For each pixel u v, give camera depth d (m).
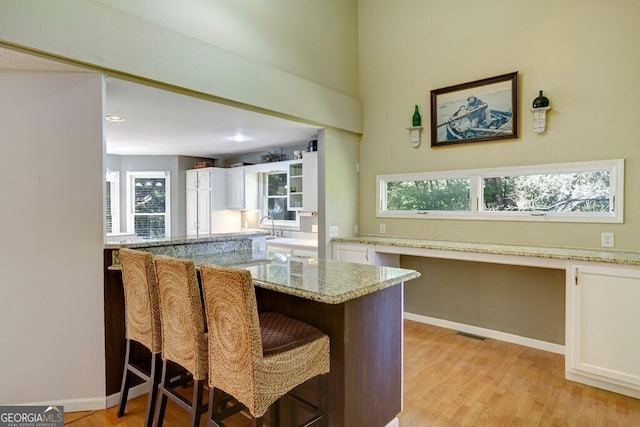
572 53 3.10
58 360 2.30
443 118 3.84
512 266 3.52
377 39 4.34
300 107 3.61
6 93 2.17
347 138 4.34
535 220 3.30
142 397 2.54
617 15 2.90
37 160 2.22
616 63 2.91
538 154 3.28
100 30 2.23
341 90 4.21
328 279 1.90
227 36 3.01
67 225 2.29
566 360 2.74
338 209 4.23
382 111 4.31
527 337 3.43
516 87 3.37
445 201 3.90
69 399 2.33
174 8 2.64
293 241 4.97
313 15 3.85
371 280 1.88
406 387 2.62
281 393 1.53
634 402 2.42
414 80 4.05
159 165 6.43
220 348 1.58
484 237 3.61
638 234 2.84
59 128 2.25
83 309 2.33
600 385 2.60
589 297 2.61
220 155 6.39
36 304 2.24
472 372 2.86
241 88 3.05
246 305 1.43
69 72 2.25
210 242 2.89
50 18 2.02
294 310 2.01
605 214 2.99
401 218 4.18
